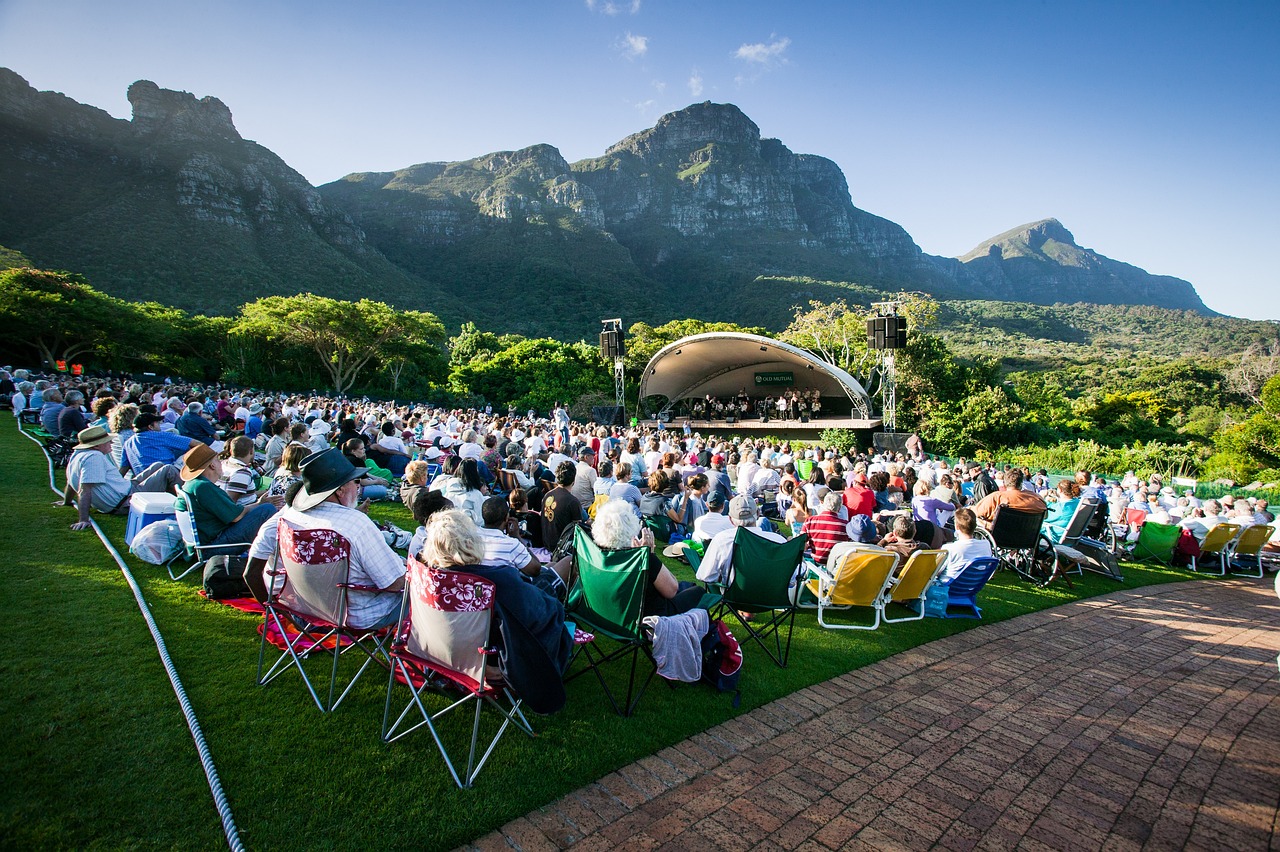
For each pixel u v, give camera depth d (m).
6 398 17.11
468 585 2.91
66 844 2.41
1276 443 25.70
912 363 38.97
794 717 3.93
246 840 2.52
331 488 3.50
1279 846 2.91
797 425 33.22
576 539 4.00
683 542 7.14
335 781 2.94
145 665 3.77
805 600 6.12
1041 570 8.03
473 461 6.66
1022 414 35.88
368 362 56.53
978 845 2.80
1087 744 3.79
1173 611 6.96
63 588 4.77
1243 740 3.94
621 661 4.58
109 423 7.71
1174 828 3.01
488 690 3.10
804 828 2.86
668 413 40.06
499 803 2.89
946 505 8.05
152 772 2.87
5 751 2.88
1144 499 11.82
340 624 3.43
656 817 2.88
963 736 3.81
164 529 5.47
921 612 6.00
